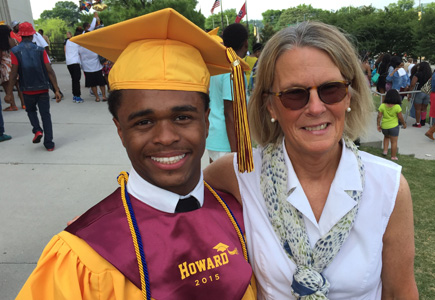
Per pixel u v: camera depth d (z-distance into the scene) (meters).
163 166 1.13
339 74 1.21
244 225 1.42
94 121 6.75
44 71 5.09
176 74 1.10
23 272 2.72
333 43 1.18
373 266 1.26
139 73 1.08
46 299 1.07
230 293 1.18
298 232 1.28
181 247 1.17
